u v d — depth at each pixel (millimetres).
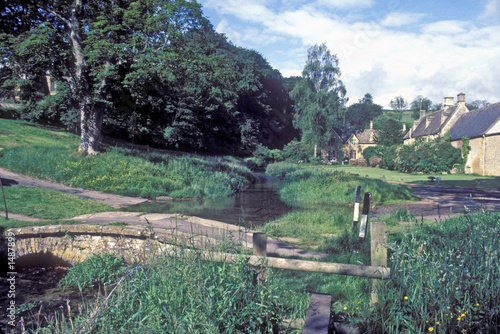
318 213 11156
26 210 10406
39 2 19250
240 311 3070
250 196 19188
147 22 17734
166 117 37156
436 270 3094
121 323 2928
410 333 2727
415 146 42875
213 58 21266
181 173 20844
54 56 18344
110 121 31156
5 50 17469
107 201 14469
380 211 13156
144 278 3531
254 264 3391
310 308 3035
